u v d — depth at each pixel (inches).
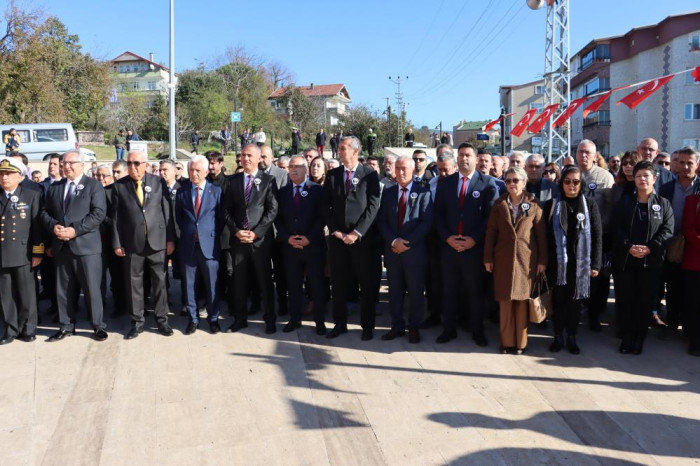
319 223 200.2
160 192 201.0
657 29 1231.5
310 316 227.6
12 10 1024.9
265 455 122.3
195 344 192.5
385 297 257.8
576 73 1616.6
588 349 184.2
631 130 1321.4
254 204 197.8
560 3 604.1
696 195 176.2
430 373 165.3
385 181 255.1
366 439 128.3
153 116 1443.2
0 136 760.3
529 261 173.6
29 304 196.7
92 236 195.9
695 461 117.6
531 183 203.2
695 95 1165.7
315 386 157.1
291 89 1702.8
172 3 590.9
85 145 1152.2
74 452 124.5
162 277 202.1
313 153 296.0
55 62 1244.5
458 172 193.6
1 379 163.5
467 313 208.7
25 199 195.2
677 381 157.3
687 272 177.8
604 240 202.7
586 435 128.6
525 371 166.1
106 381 161.6
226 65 1598.2
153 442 128.2
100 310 199.8
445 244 189.9
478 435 129.1
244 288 205.8
